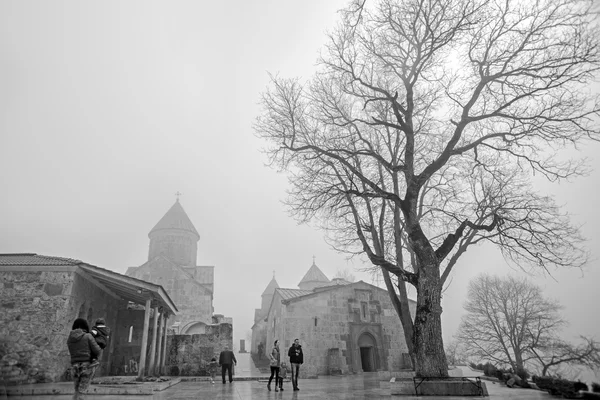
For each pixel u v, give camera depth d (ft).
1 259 55.93
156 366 71.82
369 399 35.24
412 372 60.70
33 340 47.91
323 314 98.99
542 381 43.47
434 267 43.60
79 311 54.70
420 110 60.90
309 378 82.43
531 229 50.21
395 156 62.59
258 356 137.39
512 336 104.94
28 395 35.29
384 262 47.39
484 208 54.08
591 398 33.81
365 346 100.78
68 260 56.08
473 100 46.65
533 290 101.71
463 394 37.55
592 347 56.70
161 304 67.21
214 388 52.37
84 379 25.07
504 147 50.80
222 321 108.88
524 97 46.70
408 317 55.31
